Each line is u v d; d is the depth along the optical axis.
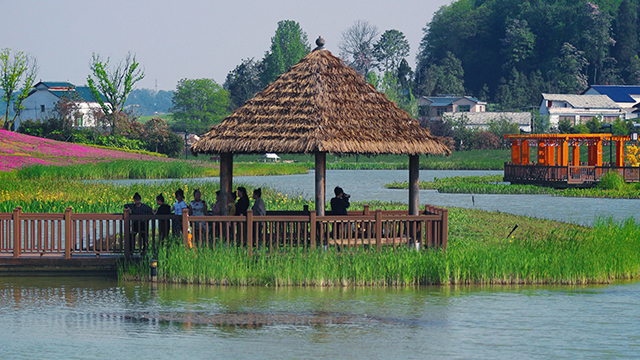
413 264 60.56
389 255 61.84
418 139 67.62
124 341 43.16
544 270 61.56
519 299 55.38
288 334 45.00
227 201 68.69
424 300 54.75
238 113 67.25
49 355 40.28
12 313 50.19
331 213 73.31
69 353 40.62
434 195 164.12
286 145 63.31
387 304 53.16
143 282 60.97
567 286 60.75
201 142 65.94
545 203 139.62
